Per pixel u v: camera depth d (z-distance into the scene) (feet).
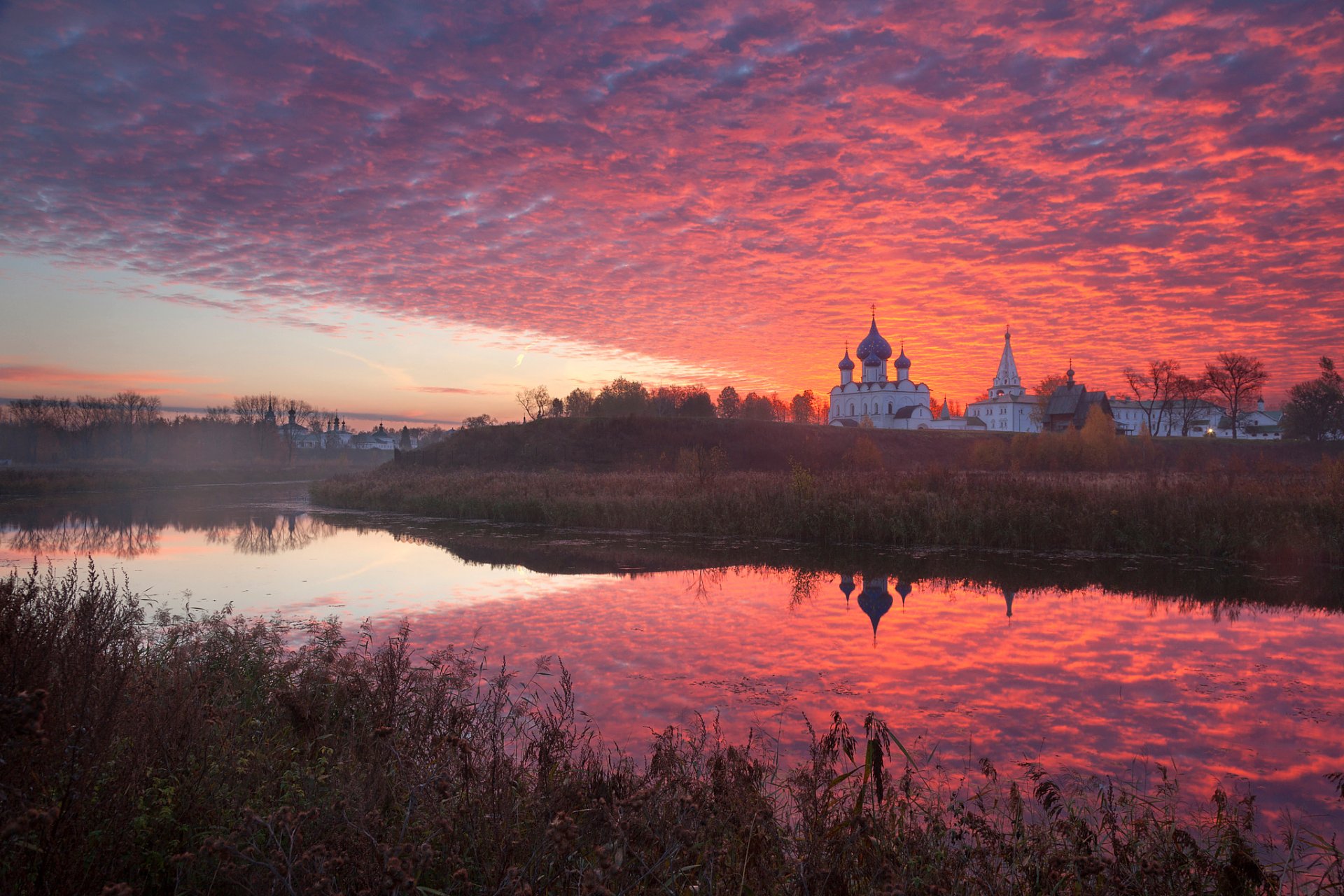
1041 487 82.23
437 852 13.71
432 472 192.34
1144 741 24.80
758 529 81.41
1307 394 289.12
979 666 33.01
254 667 25.70
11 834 10.44
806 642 36.99
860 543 74.84
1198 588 52.16
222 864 12.10
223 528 94.43
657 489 104.88
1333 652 35.78
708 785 16.72
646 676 31.30
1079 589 51.55
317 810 14.03
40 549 73.41
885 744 23.86
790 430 222.07
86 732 13.82
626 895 12.45
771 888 13.15
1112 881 14.15
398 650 27.91
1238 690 29.81
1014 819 16.53
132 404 363.97
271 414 397.60
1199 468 184.14
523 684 29.32
